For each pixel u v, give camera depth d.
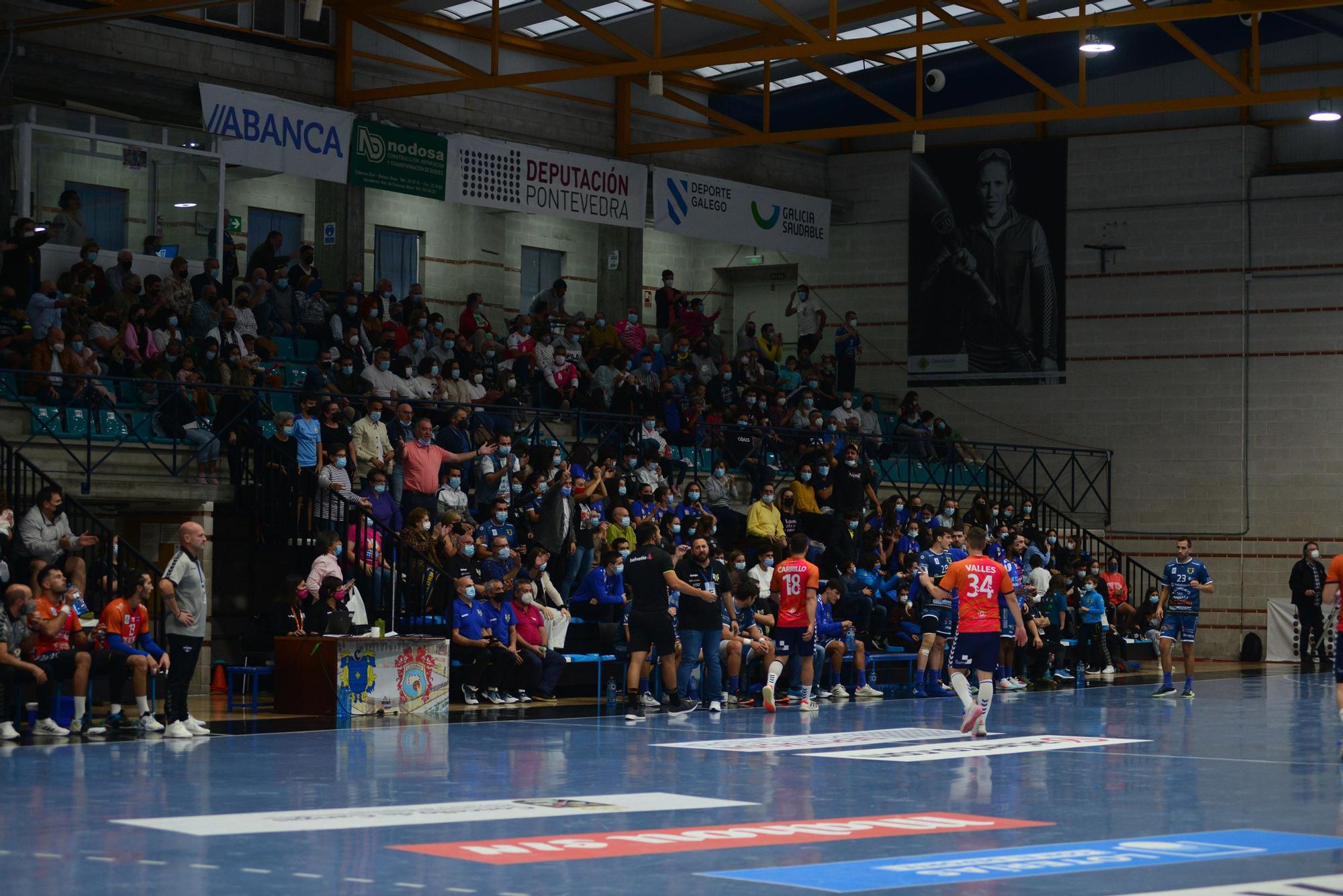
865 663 19.59
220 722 14.86
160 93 22.83
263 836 8.16
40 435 17.41
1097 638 24.69
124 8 19.66
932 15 28.92
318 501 18.05
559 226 32.22
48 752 12.22
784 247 30.80
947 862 7.63
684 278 35.41
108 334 19.77
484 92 28.11
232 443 18.80
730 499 24.34
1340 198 29.55
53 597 13.66
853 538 22.78
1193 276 30.59
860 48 21.44
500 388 24.11
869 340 33.25
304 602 16.41
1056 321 31.55
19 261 19.81
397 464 19.69
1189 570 19.89
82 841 7.96
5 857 7.49
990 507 26.30
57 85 21.98
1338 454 29.45
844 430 28.36
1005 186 31.97
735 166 32.28
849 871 7.34
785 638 16.92
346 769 11.23
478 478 20.62
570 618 19.33
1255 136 30.44
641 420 24.05
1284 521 29.86
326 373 21.45
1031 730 15.05
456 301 30.34
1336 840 8.48
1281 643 29.25
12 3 21.94
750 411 27.12
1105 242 31.28
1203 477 30.45
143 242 21.53
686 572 16.89
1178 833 8.70
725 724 15.41
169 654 13.57
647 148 29.41
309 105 23.81
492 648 17.50
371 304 24.03
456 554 17.62
